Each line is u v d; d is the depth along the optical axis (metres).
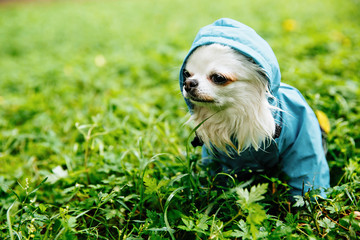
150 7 2.74
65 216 0.54
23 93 1.11
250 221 0.46
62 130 0.86
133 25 2.05
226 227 0.54
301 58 1.11
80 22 2.32
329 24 1.50
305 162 0.56
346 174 0.59
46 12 2.92
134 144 0.74
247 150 0.58
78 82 1.13
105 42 1.68
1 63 1.46
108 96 0.99
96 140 0.73
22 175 0.71
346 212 0.55
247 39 0.52
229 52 0.51
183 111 0.86
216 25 0.56
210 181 0.61
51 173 0.70
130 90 1.03
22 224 0.54
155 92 0.99
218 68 0.51
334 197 0.55
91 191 0.58
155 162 0.65
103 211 0.58
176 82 1.01
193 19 2.00
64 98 1.01
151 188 0.53
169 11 2.44
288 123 0.56
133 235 0.54
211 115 0.56
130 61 1.25
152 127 0.78
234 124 0.56
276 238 0.48
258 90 0.53
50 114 0.92
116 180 0.63
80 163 0.71
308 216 0.54
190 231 0.53
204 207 0.56
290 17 1.74
